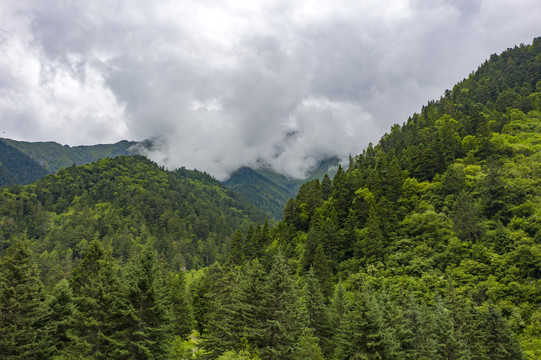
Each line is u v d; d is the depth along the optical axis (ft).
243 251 274.36
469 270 169.07
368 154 385.29
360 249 217.15
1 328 100.73
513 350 123.03
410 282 171.42
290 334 111.14
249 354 109.81
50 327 120.78
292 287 119.03
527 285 152.15
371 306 108.47
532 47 494.59
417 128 380.17
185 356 145.48
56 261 378.94
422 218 209.05
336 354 119.65
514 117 329.52
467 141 275.39
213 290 190.29
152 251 106.63
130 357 97.81
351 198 268.62
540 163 228.43
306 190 330.34
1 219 507.71
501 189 204.44
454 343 115.44
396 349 112.98
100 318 106.52
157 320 103.04
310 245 225.97
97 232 504.43
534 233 176.86
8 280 108.27
